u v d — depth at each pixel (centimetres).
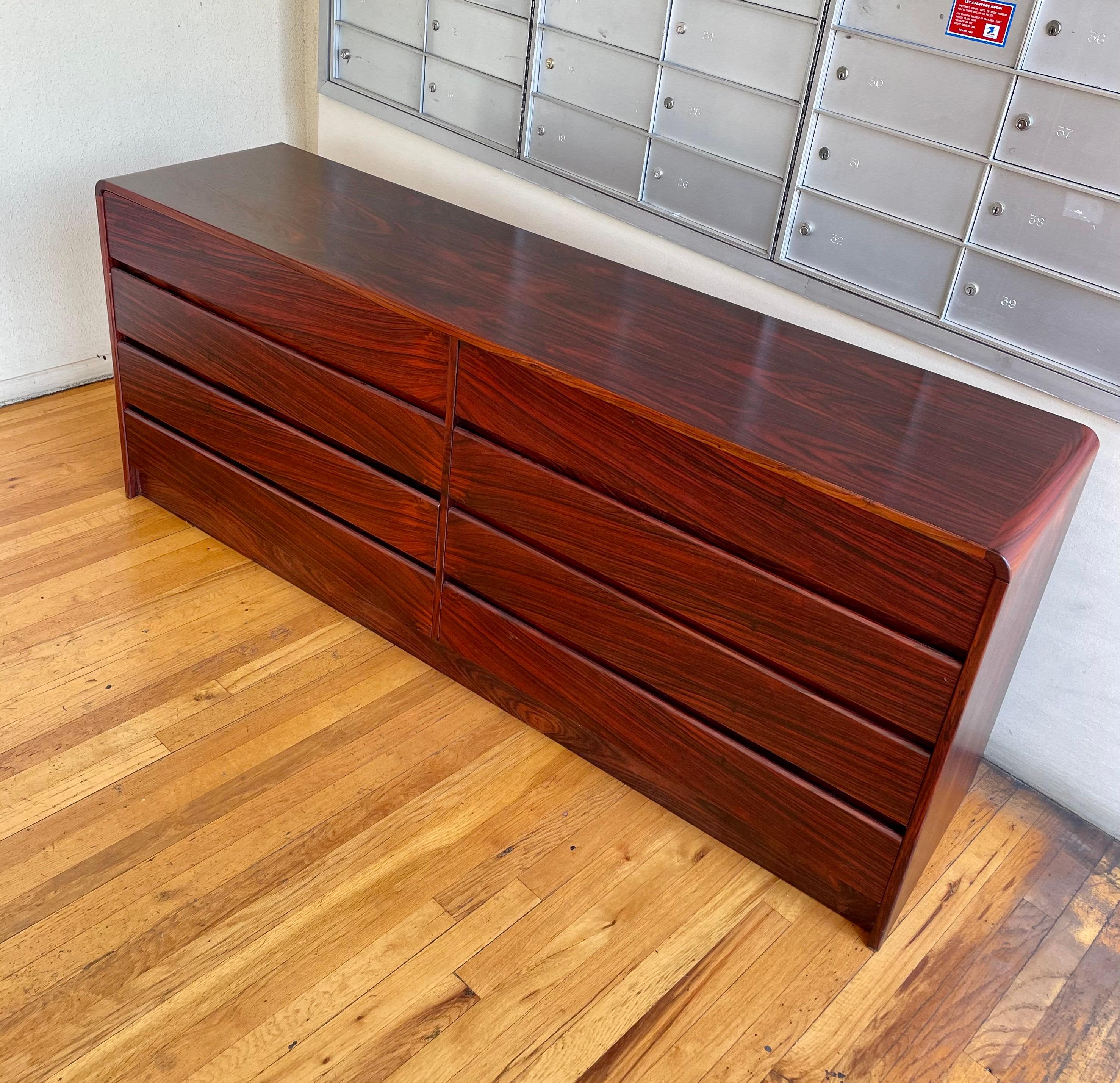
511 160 221
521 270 180
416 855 164
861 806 152
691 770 167
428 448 171
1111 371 159
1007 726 191
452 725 187
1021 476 141
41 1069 133
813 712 148
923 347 178
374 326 167
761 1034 146
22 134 227
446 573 182
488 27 212
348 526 195
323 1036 140
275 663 195
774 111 179
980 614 128
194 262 187
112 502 228
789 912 163
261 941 150
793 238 186
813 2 167
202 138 256
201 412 203
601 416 150
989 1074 144
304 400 185
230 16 247
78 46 226
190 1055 136
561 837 170
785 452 139
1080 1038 150
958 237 167
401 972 148
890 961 157
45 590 204
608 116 201
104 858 158
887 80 165
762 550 143
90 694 184
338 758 178
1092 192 151
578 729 180
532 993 148
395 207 198
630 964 153
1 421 247
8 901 150
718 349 164
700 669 157
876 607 137
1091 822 186
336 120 257
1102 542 169
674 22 185
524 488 163
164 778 171
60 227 242
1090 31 144
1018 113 154
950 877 172
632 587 159
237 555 219
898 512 129
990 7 151
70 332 255
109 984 142
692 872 167
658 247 207
